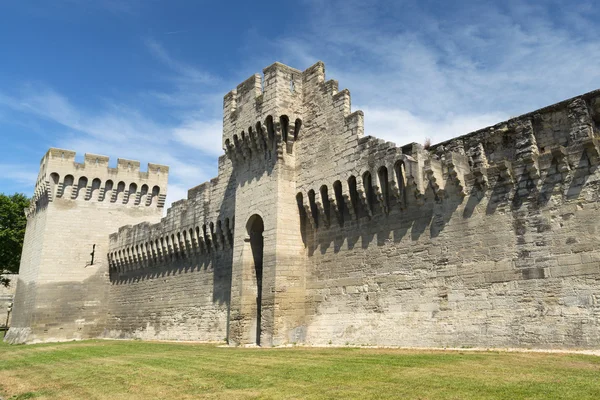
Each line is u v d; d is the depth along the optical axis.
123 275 56.81
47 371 25.17
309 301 31.39
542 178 21.81
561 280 20.44
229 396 15.34
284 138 33.44
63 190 58.41
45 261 55.94
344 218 30.45
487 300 22.69
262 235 35.62
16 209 75.88
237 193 36.38
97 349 35.66
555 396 12.48
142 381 19.36
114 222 60.62
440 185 25.44
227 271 40.09
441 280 24.67
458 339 23.34
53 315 55.28
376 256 28.06
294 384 16.38
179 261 47.16
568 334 19.83
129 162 62.69
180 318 45.25
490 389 13.60
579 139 21.28
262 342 30.83
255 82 35.47
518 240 22.11
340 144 30.69
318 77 33.25
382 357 21.03
